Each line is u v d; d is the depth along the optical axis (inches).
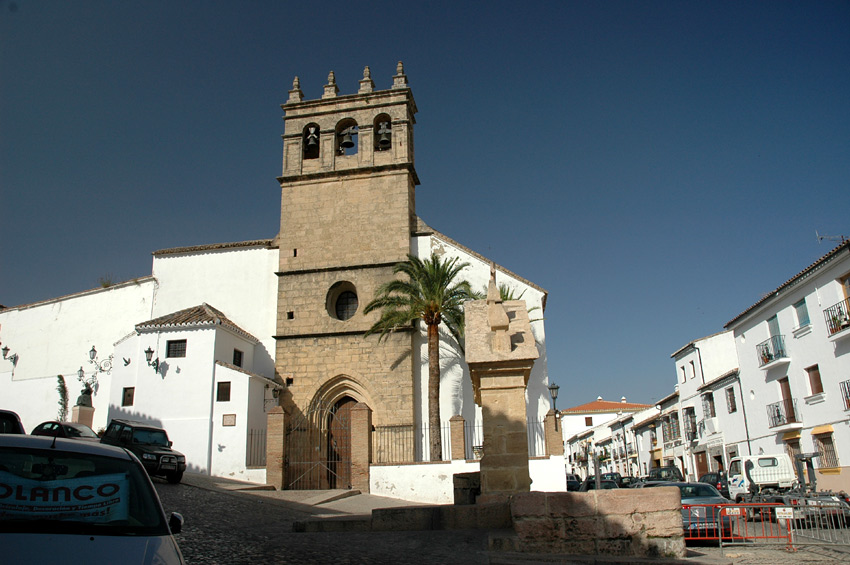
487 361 477.7
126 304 1450.5
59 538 223.1
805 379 1314.0
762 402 1492.4
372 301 1278.3
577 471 3484.3
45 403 1406.3
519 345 491.2
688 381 1995.6
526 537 401.1
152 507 258.2
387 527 494.0
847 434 1176.2
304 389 1317.7
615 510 398.9
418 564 384.5
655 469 1514.5
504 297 1316.4
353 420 1118.4
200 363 1219.2
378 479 1087.0
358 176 1434.5
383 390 1289.4
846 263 1167.6
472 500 570.6
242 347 1339.8
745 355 1577.3
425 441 1274.6
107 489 256.4
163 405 1207.6
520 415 480.1
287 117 1507.1
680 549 395.2
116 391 1235.2
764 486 1099.3
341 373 1314.0
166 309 1434.5
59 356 1440.7
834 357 1213.7
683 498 737.0
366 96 1480.1
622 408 3595.0
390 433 1266.0
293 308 1371.8
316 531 513.0
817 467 1259.2
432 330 1218.6
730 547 587.2
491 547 404.8
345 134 1487.5
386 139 1461.6
